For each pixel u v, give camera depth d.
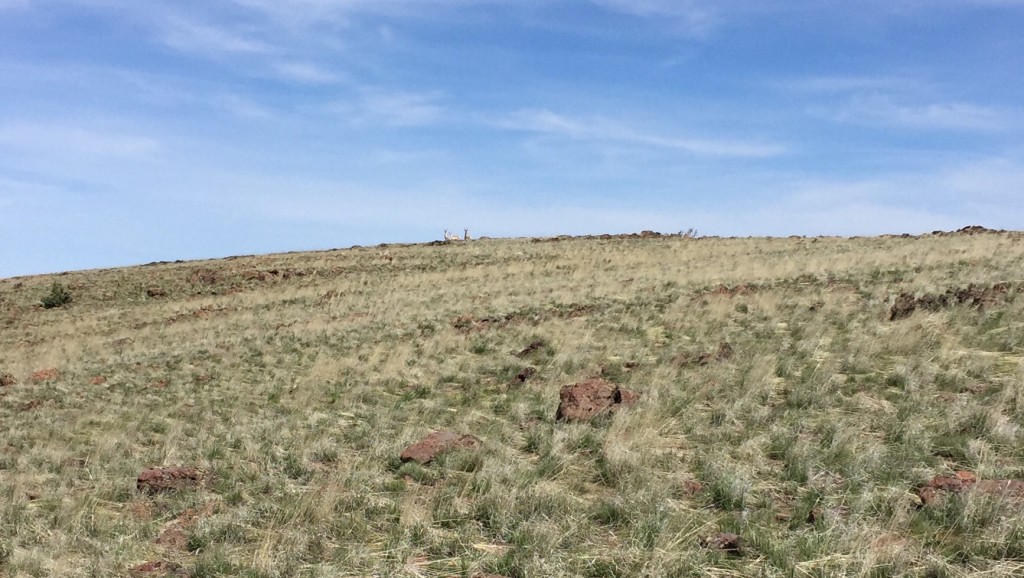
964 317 12.59
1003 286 15.30
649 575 4.91
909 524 5.42
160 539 6.73
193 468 8.91
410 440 9.27
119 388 16.72
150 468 9.25
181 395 14.98
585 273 31.84
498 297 26.05
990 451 6.82
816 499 6.07
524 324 18.64
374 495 7.30
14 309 41.16
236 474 8.57
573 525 5.93
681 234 49.75
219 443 10.38
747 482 6.43
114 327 32.31
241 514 6.96
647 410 9.08
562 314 19.70
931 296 14.59
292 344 20.39
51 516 7.48
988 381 9.12
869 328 12.79
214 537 6.52
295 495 7.41
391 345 18.11
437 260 44.94
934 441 7.24
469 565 5.42
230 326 27.30
